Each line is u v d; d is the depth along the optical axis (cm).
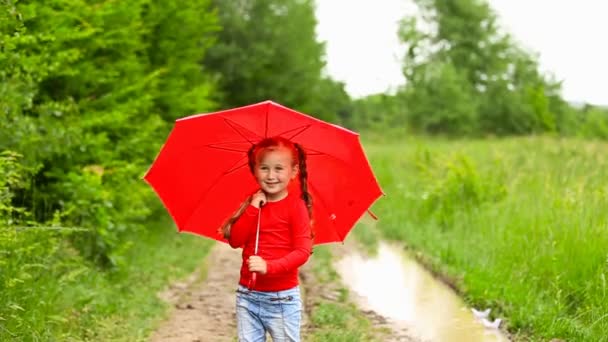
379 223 1767
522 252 1073
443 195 1612
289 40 4869
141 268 1166
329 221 586
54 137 985
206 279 1210
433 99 7406
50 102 1002
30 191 1028
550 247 1017
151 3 1678
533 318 860
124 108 1227
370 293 1093
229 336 853
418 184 1975
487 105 8056
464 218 1437
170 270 1228
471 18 8275
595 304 849
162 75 1750
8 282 718
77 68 1149
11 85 889
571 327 806
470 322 930
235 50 4612
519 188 1489
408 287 1134
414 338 862
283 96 4866
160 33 1777
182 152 554
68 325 791
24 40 848
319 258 1348
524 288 962
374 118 9088
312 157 561
